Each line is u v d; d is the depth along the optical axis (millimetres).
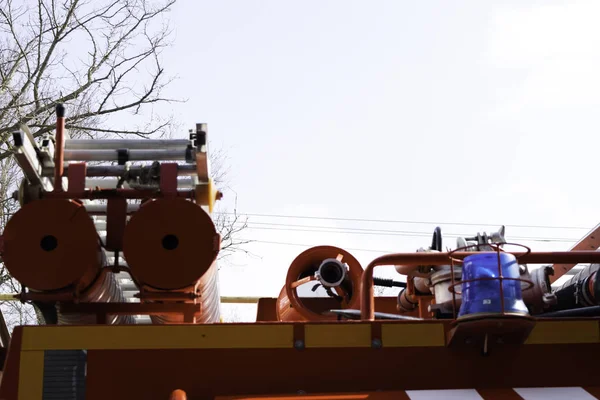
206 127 5410
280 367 4875
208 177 5453
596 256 5570
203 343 4879
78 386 4770
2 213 16375
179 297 5316
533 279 6027
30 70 16891
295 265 7387
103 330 4867
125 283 6504
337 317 6922
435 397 4641
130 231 5199
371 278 5660
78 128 15617
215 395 4809
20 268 5156
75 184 5391
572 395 4668
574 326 5082
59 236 5191
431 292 7148
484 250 5984
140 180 5367
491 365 4992
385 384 4898
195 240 5199
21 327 4840
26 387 4746
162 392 4797
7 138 15570
